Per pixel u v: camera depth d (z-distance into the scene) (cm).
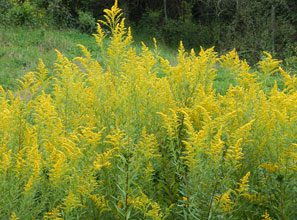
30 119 440
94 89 438
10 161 345
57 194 345
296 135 382
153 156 388
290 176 376
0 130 380
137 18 3020
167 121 393
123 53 461
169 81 464
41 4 2348
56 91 450
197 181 352
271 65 486
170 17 3020
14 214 311
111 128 400
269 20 2402
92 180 350
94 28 2302
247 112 424
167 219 386
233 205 357
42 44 1848
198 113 427
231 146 351
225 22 2783
